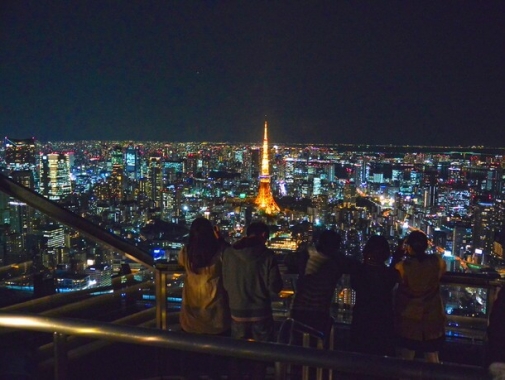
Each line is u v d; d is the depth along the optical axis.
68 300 4.65
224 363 3.47
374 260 3.12
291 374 3.00
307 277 3.13
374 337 3.09
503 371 1.42
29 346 3.69
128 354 4.00
